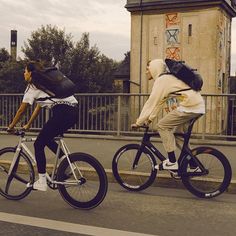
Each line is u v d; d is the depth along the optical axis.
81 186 5.44
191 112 5.88
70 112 5.45
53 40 34.69
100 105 11.12
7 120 12.19
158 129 6.06
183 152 6.05
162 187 6.74
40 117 11.32
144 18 24.67
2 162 5.94
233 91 35.62
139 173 6.43
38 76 5.40
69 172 5.46
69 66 34.00
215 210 5.48
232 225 4.87
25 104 5.49
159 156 6.27
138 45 24.89
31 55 34.34
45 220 5.00
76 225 4.82
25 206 5.61
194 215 5.25
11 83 32.62
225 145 9.85
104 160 8.08
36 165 5.57
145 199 6.01
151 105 5.99
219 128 10.12
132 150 6.48
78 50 34.62
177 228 4.74
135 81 25.03
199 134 10.12
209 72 23.39
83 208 5.44
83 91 34.00
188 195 6.27
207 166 6.04
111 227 4.76
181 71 5.91
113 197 6.11
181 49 23.91
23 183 5.81
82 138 11.19
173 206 5.66
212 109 10.16
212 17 23.17
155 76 6.11
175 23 24.00
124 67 32.50
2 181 5.95
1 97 12.27
